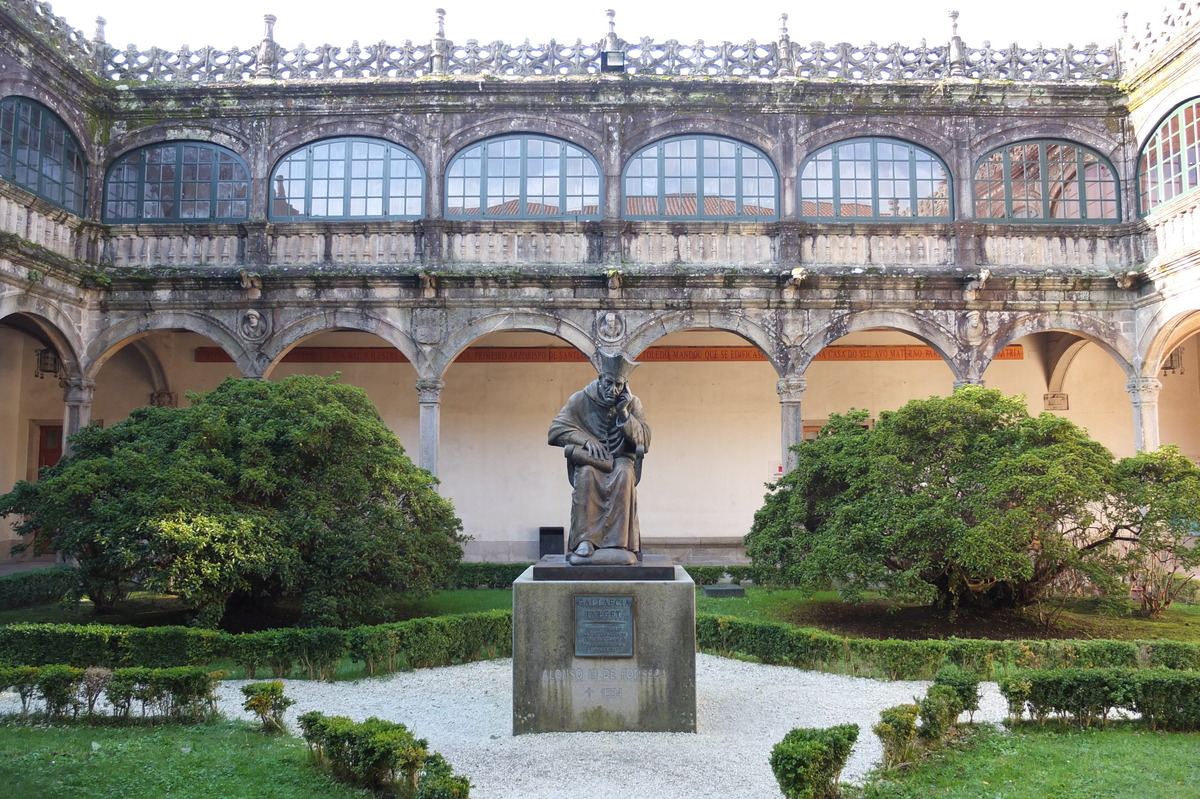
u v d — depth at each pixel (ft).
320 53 54.19
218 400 37.01
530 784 18.54
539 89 52.60
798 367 50.98
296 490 34.27
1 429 59.62
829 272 51.03
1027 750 20.86
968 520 33.06
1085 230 51.96
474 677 28.99
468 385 63.26
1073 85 52.65
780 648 30.66
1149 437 49.85
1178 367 64.08
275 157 52.85
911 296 51.31
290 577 32.17
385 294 50.96
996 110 53.06
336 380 40.16
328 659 28.76
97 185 52.26
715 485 62.85
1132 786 18.37
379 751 17.67
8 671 23.03
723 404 63.41
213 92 52.70
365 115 53.06
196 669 23.67
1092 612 39.40
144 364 62.28
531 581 22.22
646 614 21.99
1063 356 62.03
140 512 30.76
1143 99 51.11
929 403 35.45
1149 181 51.06
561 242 51.88
